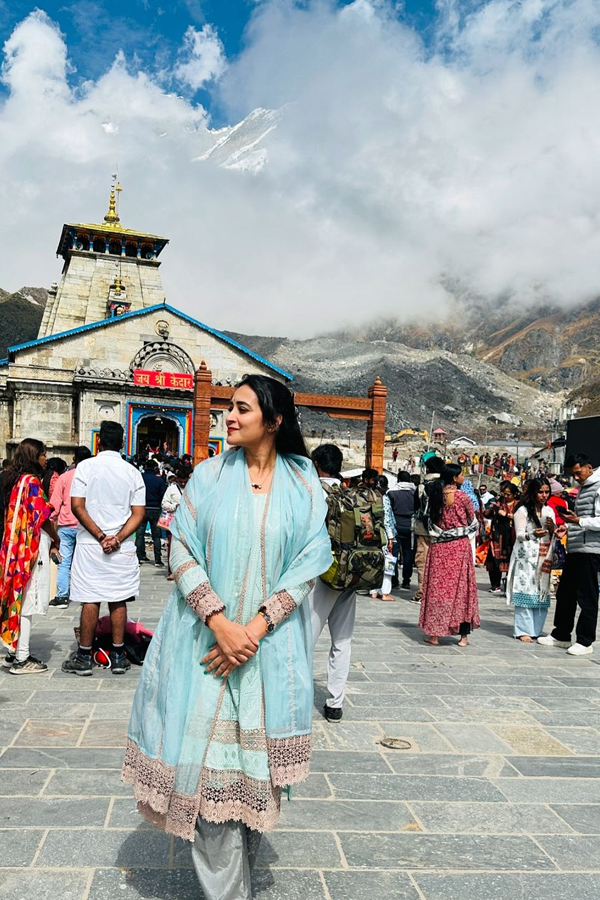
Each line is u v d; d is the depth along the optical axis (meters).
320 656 7.39
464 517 8.12
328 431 73.69
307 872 3.22
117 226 43.69
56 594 9.98
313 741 4.97
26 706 5.42
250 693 2.65
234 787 2.61
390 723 5.41
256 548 2.72
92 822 3.58
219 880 2.62
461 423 172.00
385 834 3.62
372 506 5.27
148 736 2.67
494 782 4.33
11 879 3.05
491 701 6.06
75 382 32.09
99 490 6.29
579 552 8.09
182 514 2.81
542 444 84.06
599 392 195.38
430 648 8.09
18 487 6.25
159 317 34.50
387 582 11.80
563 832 3.70
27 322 144.00
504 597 12.62
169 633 2.75
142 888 3.01
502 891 3.12
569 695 6.32
